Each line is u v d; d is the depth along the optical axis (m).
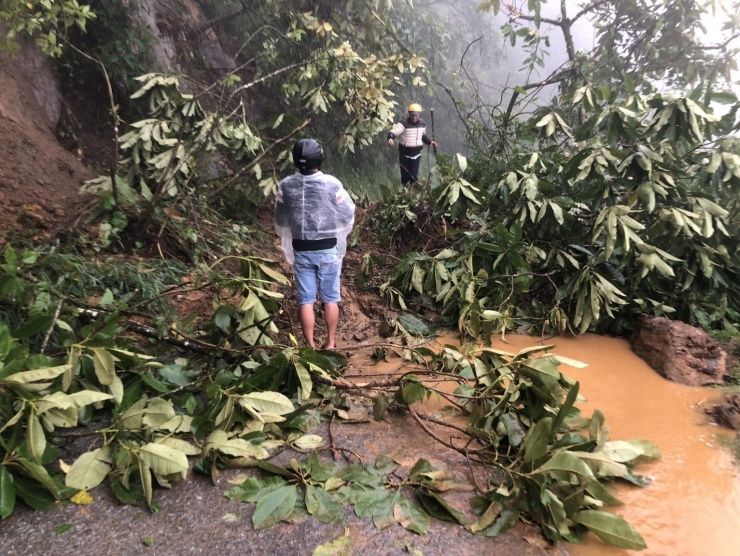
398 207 6.27
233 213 6.19
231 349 3.08
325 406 3.05
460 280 4.79
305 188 3.48
